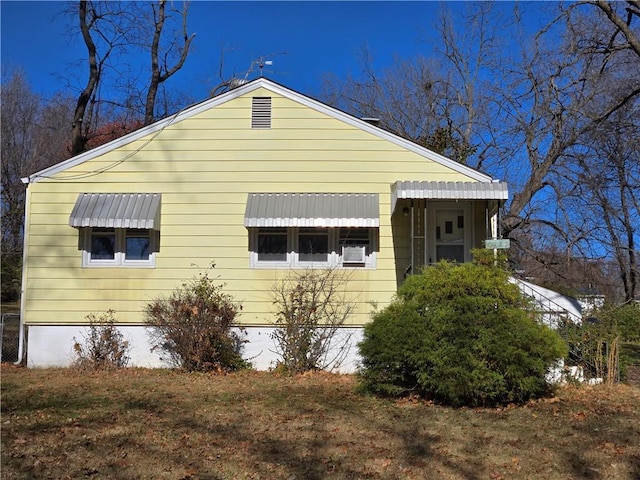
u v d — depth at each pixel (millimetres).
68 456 6227
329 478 5656
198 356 11414
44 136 30125
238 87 12289
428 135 25641
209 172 12148
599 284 18031
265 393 9508
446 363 8469
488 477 5715
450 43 27438
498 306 8875
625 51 15180
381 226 11984
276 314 11742
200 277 11945
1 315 14148
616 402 8883
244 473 5777
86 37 21547
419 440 6875
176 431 7172
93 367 11586
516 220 19516
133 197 12023
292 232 12023
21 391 9570
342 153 12109
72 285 11977
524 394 8672
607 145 16125
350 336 11758
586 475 5781
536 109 17266
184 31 24359
